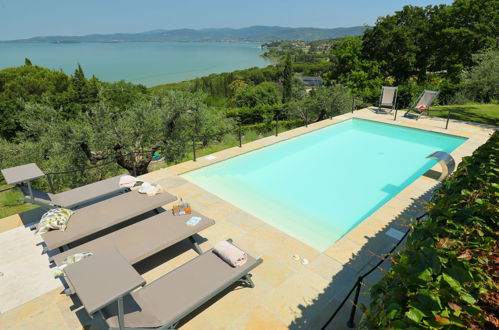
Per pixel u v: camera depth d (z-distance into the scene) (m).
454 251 1.92
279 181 8.31
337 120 13.32
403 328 1.45
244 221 5.70
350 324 3.40
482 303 1.64
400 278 1.83
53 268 4.42
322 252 4.75
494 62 14.09
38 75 42.88
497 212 2.41
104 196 6.33
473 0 23.27
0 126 25.94
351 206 7.07
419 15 26.95
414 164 9.37
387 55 27.22
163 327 3.00
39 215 5.80
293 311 3.66
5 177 4.99
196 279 3.62
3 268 4.42
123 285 2.85
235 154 9.39
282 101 46.75
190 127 13.75
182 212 4.98
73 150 10.71
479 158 3.68
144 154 11.96
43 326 3.50
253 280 4.17
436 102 18.80
